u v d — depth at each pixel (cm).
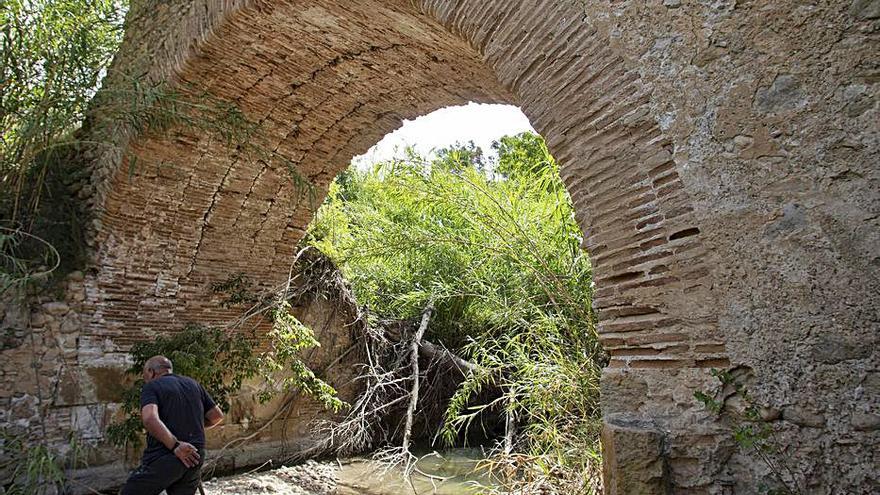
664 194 241
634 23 250
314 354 787
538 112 288
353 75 560
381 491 618
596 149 265
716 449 218
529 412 504
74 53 437
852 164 196
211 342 623
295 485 638
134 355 607
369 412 769
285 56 528
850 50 199
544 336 526
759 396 210
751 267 215
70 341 586
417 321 895
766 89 215
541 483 447
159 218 617
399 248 832
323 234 895
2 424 534
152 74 553
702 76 231
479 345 604
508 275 664
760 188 215
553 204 571
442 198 673
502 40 302
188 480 414
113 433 562
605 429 249
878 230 189
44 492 520
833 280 197
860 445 187
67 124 456
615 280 262
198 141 580
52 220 572
